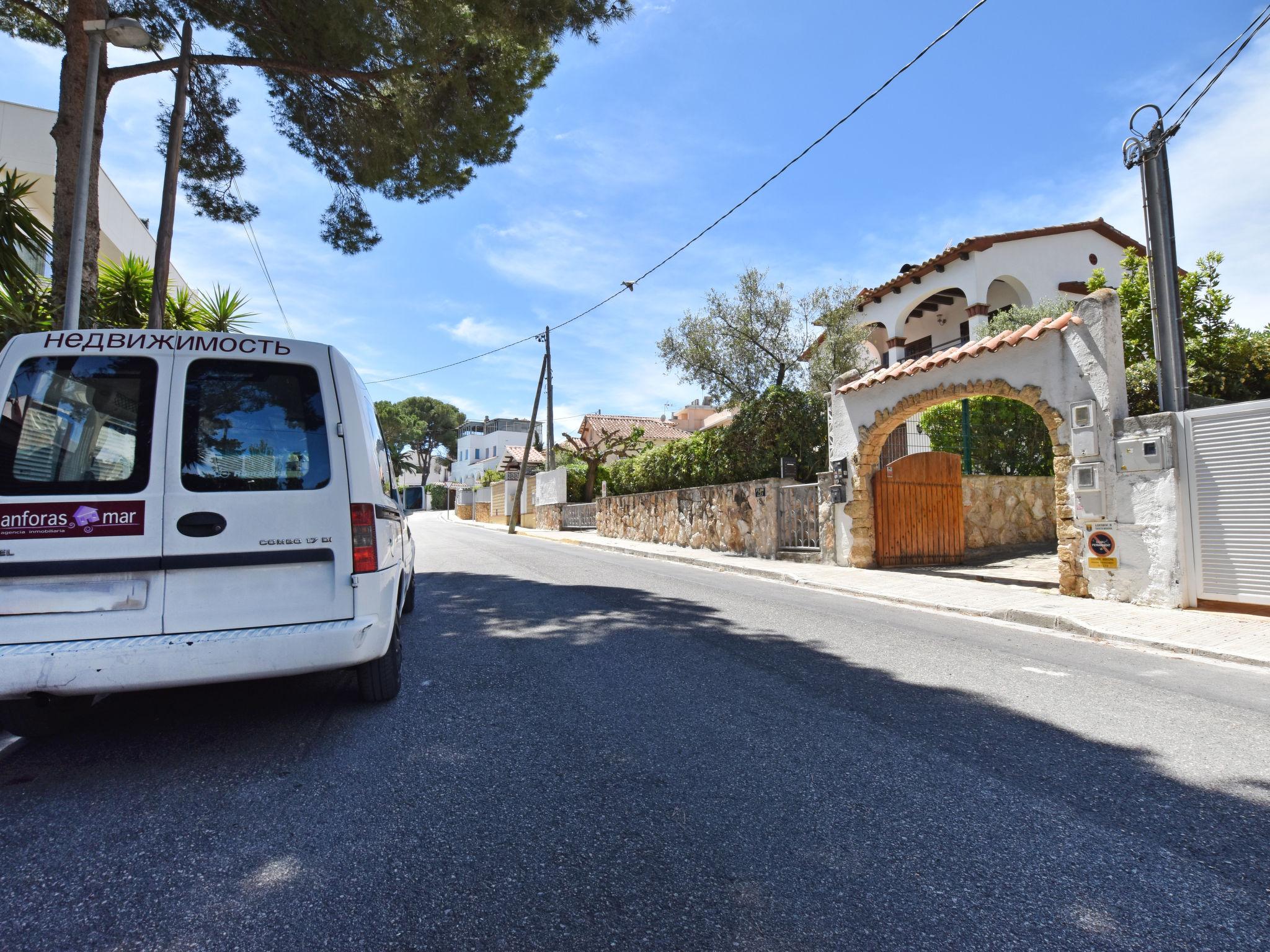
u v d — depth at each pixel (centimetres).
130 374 358
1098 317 841
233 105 1062
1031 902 229
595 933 212
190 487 352
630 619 732
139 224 1708
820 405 1471
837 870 248
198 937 209
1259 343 1145
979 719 413
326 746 369
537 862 254
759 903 228
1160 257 799
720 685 482
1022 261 1878
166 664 335
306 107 1033
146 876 244
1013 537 1398
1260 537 706
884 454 1570
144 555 340
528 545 1997
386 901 229
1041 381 906
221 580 353
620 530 2233
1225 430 732
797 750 362
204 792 313
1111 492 824
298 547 366
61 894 233
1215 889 237
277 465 371
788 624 714
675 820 286
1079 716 420
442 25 827
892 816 289
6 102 1248
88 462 343
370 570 383
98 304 862
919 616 788
